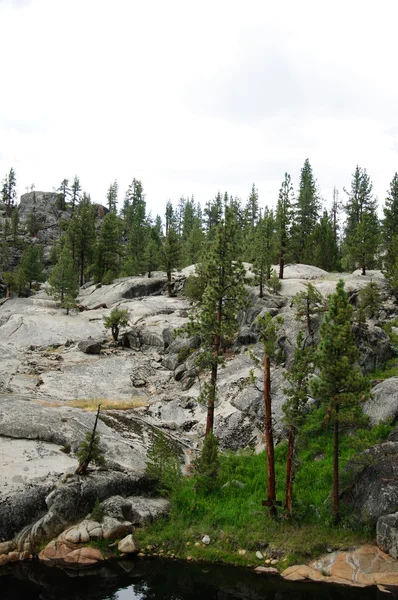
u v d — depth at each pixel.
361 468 20.30
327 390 19.67
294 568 17.66
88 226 84.50
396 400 25.56
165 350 45.50
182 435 30.75
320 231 81.00
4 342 48.12
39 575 17.41
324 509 20.27
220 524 20.62
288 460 20.47
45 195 140.38
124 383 38.38
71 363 41.62
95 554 18.33
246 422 30.00
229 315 26.86
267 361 21.66
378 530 17.84
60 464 22.39
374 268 69.94
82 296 73.25
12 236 117.88
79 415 28.28
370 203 88.38
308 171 90.56
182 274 72.44
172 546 19.44
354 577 16.84
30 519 19.25
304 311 38.00
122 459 24.55
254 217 110.38
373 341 34.00
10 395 31.77
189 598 16.09
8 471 20.98
